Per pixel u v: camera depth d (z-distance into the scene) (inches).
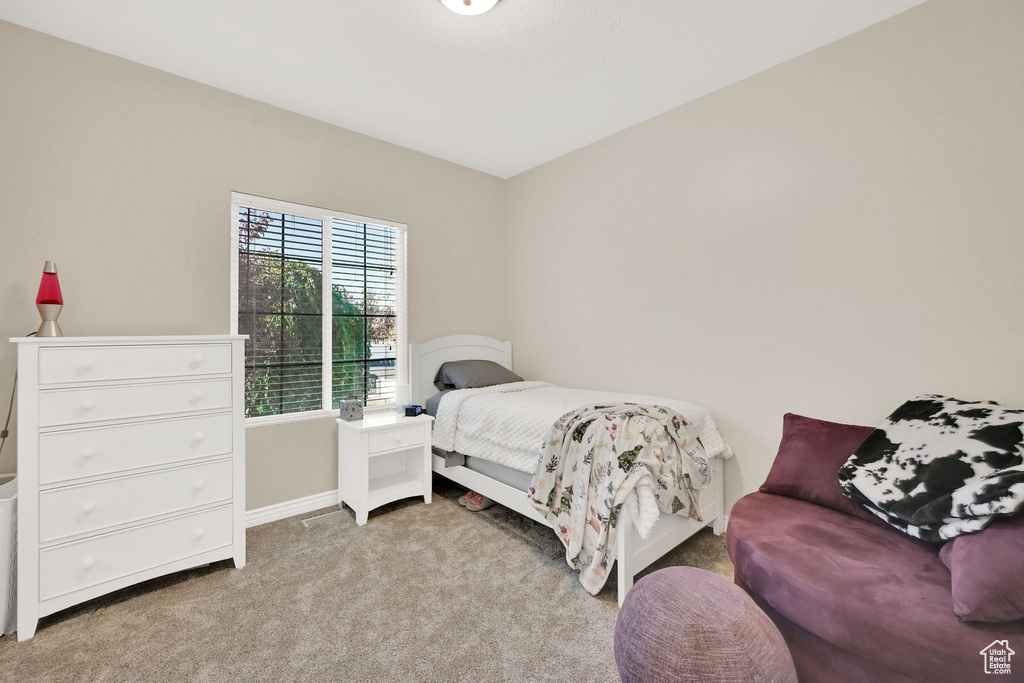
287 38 79.5
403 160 126.0
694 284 102.8
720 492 94.4
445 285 135.9
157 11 72.5
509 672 55.6
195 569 80.4
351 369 118.0
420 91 97.3
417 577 77.6
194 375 76.7
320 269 112.0
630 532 68.3
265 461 102.2
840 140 81.2
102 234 82.8
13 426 74.7
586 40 80.3
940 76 71.1
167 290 89.7
